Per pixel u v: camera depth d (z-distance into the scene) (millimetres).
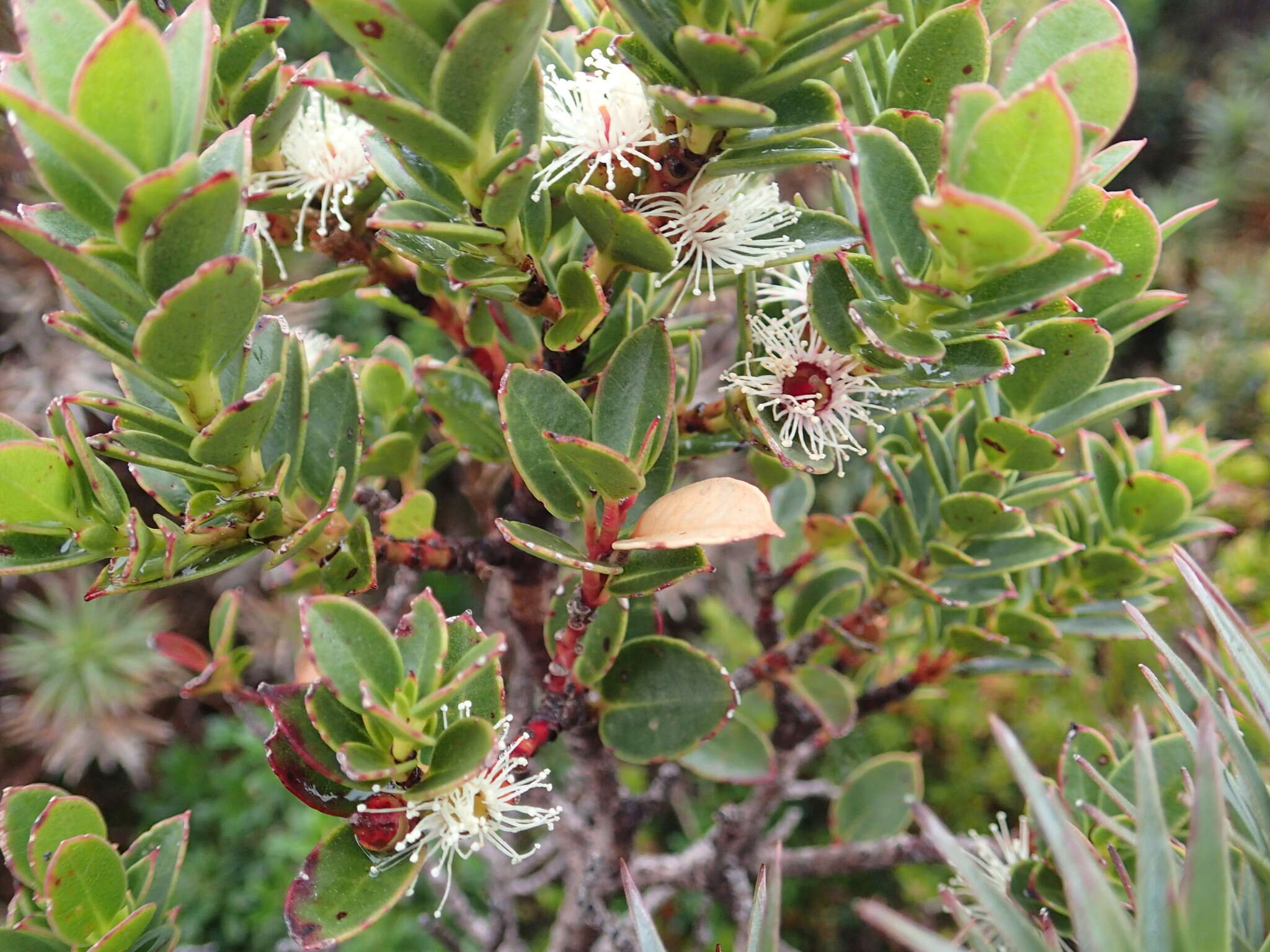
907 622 254
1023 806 384
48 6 109
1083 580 196
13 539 129
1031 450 159
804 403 144
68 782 425
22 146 111
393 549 176
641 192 139
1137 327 160
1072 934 164
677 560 135
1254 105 513
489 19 107
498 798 135
